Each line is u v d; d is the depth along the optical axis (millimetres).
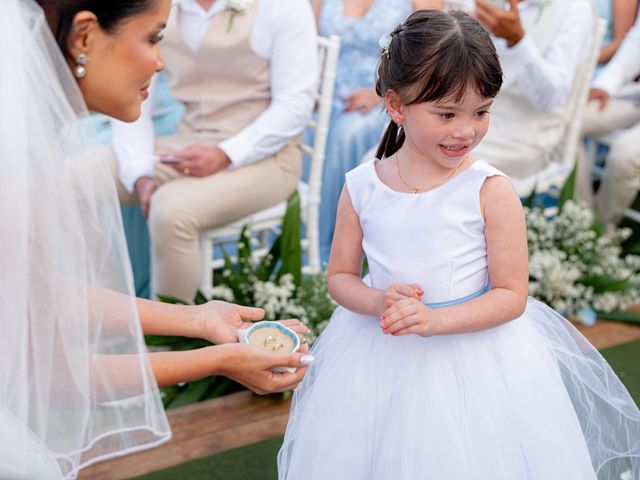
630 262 3990
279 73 3311
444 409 1829
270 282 3312
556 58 3791
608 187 4277
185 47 3307
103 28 1497
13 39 1386
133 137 3379
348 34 4195
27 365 1471
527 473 1843
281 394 3006
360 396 1930
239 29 3219
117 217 1598
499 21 3570
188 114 3535
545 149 3953
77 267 1509
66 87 1501
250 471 2625
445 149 1805
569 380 2105
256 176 3332
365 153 4164
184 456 2686
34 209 1438
